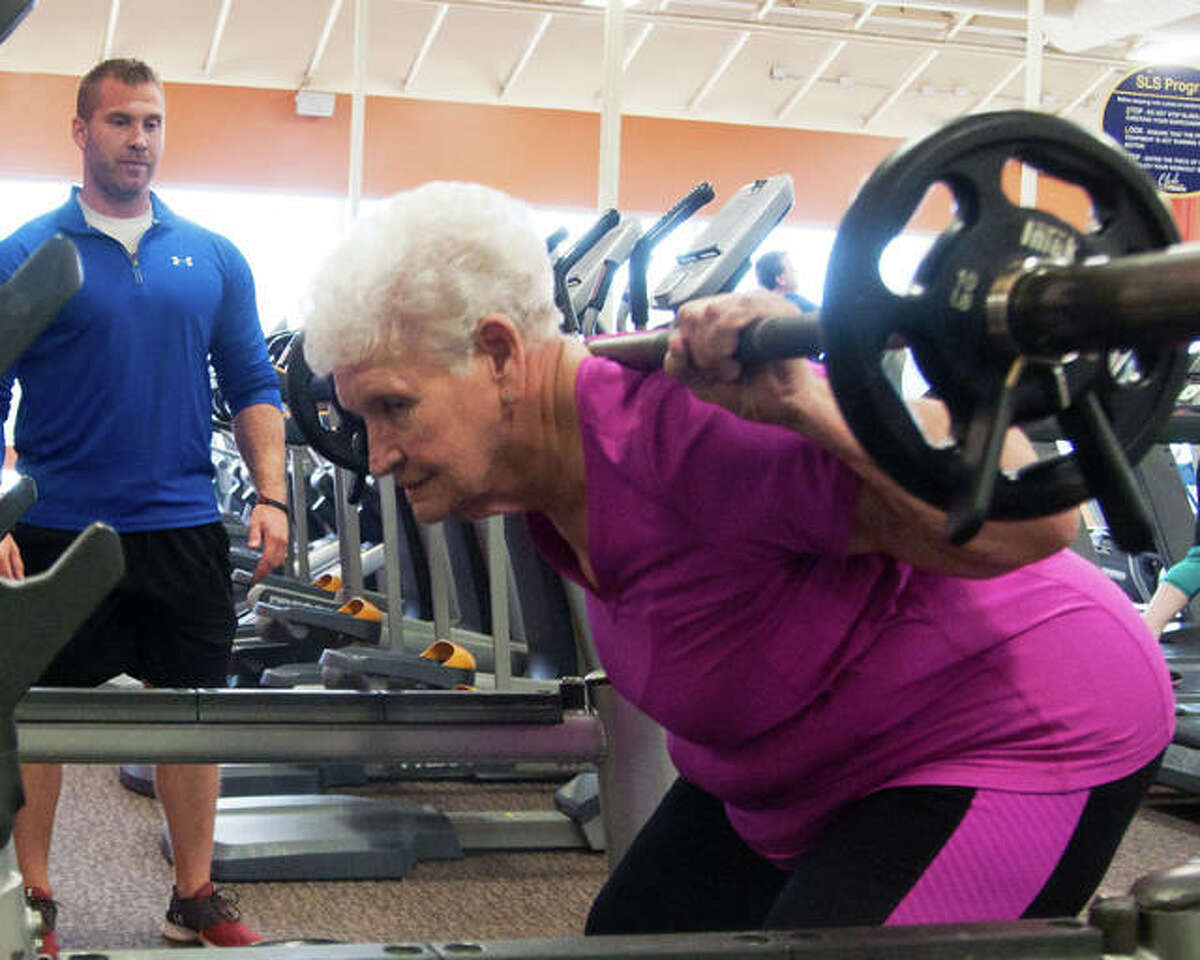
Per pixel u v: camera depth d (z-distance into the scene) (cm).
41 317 83
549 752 190
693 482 111
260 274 1206
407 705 180
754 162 1284
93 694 168
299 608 433
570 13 984
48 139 1121
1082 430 84
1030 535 105
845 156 1298
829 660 121
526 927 277
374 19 1017
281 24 1027
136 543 252
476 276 114
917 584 121
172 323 253
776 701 123
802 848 137
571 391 117
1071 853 121
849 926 116
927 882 117
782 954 99
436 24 1013
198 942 263
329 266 116
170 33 1021
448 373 116
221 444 795
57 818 351
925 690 122
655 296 211
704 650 123
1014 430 107
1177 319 69
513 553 392
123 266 250
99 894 290
